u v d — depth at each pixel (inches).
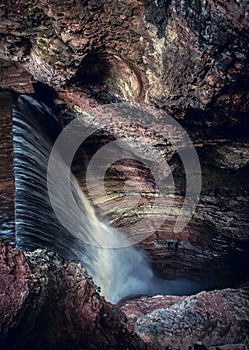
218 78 214.5
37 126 329.7
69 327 163.3
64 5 199.8
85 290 170.7
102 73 260.7
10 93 303.6
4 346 135.4
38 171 313.9
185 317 233.0
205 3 179.0
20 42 240.4
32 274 144.1
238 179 388.2
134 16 203.9
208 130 295.9
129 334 191.9
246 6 168.2
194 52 204.4
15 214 277.4
